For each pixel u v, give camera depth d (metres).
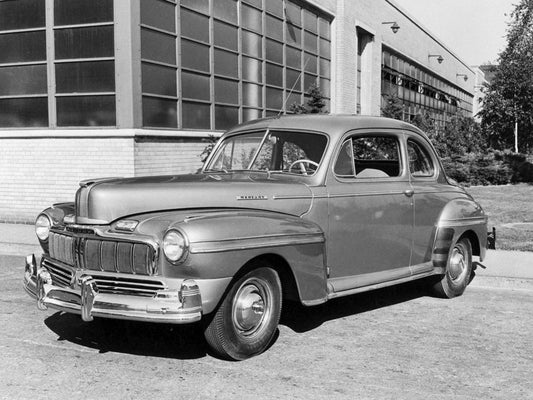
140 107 11.89
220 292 4.29
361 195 5.65
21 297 6.66
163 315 4.14
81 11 11.93
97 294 4.39
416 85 36.72
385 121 6.19
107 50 11.78
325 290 5.13
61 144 12.21
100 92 11.91
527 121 27.95
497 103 27.94
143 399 3.94
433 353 4.98
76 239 4.65
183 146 13.23
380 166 6.49
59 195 12.34
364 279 5.72
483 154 26.30
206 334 4.51
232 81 15.57
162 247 4.25
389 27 29.61
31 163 12.52
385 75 30.11
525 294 7.35
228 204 4.82
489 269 8.23
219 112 14.99
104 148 11.88
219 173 5.80
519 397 4.09
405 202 6.13
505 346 5.21
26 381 4.23
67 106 12.22
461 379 4.40
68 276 4.73
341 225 5.48
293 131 5.74
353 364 4.67
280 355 4.83
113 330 5.41
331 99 23.09
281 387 4.16
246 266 4.53
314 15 21.23
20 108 12.67
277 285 4.79
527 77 26.25
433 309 6.45
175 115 13.13
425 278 7.07
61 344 5.04
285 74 18.89
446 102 47.09
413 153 6.63
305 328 5.64
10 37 12.61
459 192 7.09
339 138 5.57
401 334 5.50
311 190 5.27
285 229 4.74
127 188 4.67
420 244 6.40
